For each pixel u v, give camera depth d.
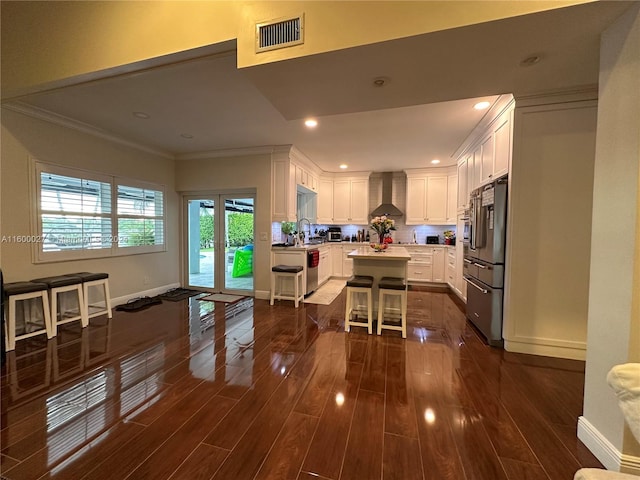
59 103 3.11
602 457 1.50
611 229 1.48
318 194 6.83
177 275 5.54
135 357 2.69
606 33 1.53
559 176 2.63
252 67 1.88
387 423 1.80
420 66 1.90
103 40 2.15
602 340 1.53
